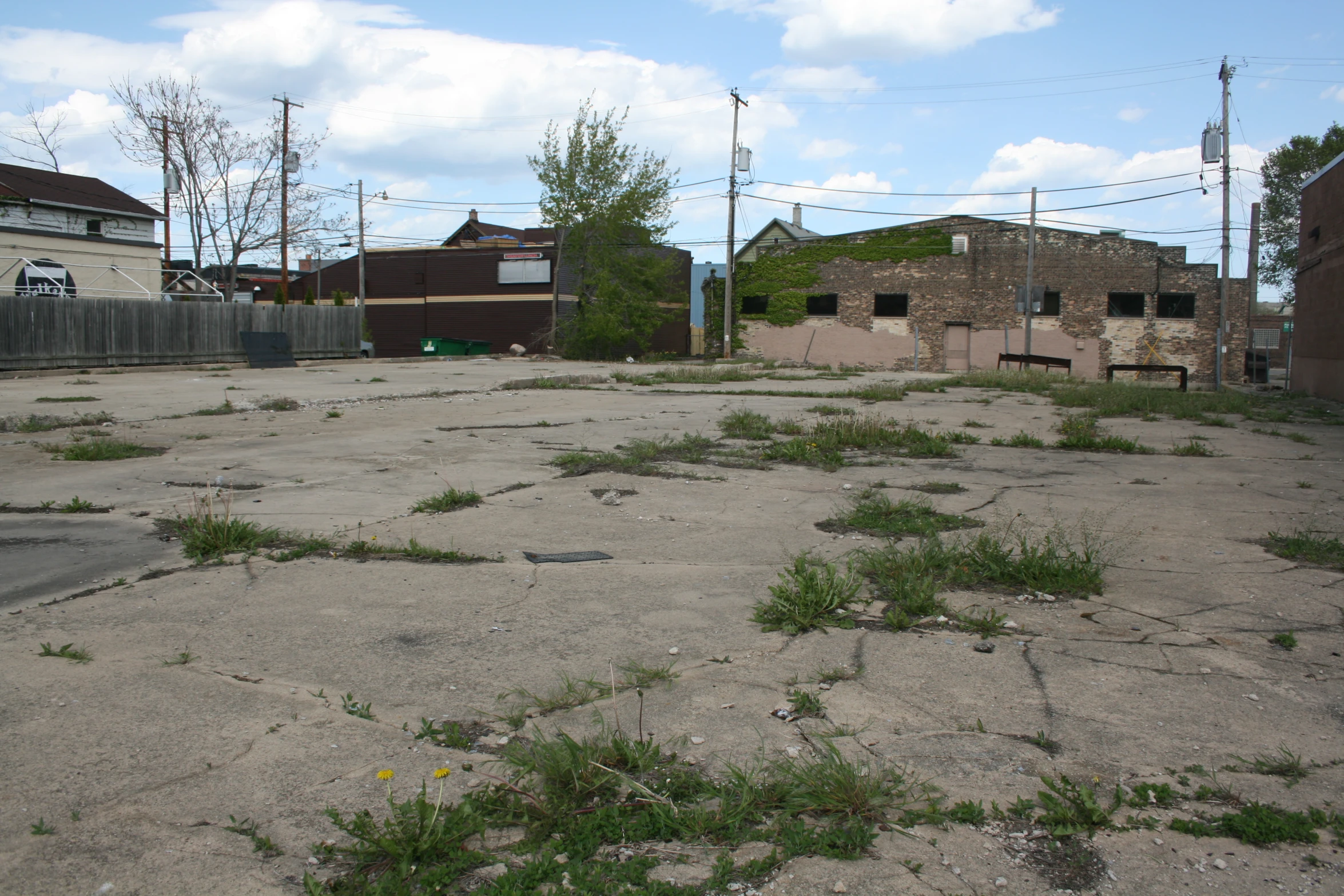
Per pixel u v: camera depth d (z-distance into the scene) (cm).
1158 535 584
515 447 947
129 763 270
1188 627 406
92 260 3153
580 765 266
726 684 339
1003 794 263
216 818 243
